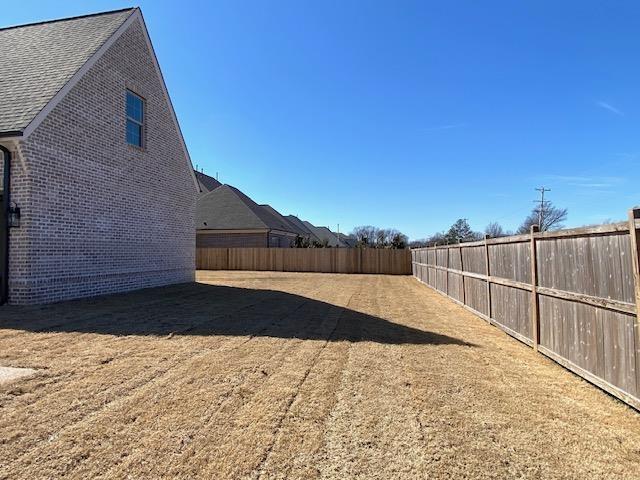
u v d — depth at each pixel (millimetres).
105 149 10727
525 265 6254
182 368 4527
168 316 7871
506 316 7129
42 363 4613
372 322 8000
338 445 2869
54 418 3178
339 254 26297
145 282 12672
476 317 8914
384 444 2898
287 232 33625
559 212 49688
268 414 3357
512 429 3201
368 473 2521
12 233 8461
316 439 2947
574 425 3299
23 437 2865
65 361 4707
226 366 4641
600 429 3234
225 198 31406
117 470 2479
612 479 2510
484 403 3740
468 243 9797
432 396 3889
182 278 15156
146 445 2793
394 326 7641
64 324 6871
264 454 2717
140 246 12391
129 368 4480
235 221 29297
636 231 3477
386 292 14250
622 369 3781
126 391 3789
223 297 11234
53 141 8945
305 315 8531
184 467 2533
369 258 26031
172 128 14398
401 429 3146
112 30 11117
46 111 8539
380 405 3625
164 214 13852
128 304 9266
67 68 9688
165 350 5285
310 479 2445
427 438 3008
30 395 3645
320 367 4734
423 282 18266
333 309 9625
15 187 8398
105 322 7109
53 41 11102
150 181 12969
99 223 10484
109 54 10875
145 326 6832
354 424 3217
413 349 5770
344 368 4730
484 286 8500
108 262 10859
